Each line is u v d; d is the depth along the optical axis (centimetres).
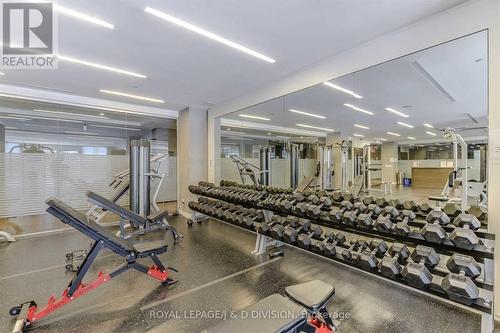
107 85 403
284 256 323
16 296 233
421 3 206
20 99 420
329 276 268
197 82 391
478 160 218
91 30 240
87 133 484
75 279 206
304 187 388
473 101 217
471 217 192
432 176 261
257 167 471
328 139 360
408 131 281
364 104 317
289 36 256
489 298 167
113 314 204
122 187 498
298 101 386
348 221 244
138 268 236
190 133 550
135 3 200
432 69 250
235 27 238
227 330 116
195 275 271
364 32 251
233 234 426
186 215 559
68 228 455
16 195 418
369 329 184
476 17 202
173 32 245
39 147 438
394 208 238
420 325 189
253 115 468
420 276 177
